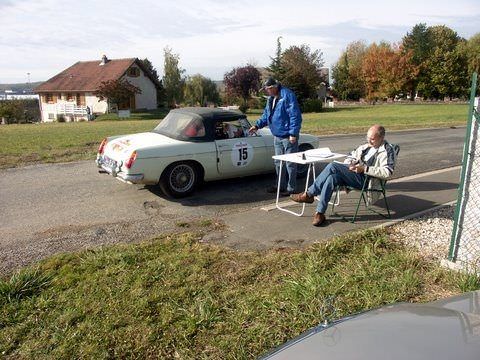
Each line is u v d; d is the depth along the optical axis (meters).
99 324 3.49
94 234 5.55
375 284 4.02
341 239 5.05
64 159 10.96
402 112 38.94
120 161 6.90
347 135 16.27
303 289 3.88
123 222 6.04
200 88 58.12
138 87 53.97
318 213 5.68
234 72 56.09
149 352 3.19
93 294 3.92
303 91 50.28
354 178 5.75
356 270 4.30
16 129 24.12
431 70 63.03
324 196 5.67
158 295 3.89
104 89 48.28
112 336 3.35
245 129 7.93
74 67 61.09
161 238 5.32
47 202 7.06
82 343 3.27
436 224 5.76
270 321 3.50
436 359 1.58
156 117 45.59
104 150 7.53
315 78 51.38
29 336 3.39
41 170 9.63
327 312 3.52
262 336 3.31
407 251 4.82
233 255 4.75
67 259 4.67
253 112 46.84
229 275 4.29
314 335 2.04
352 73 71.00
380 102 65.81
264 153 7.98
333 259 4.61
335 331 2.01
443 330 1.80
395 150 5.87
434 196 7.14
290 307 3.67
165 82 61.16
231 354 3.13
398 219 5.92
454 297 2.36
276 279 4.19
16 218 6.24
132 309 3.68
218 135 7.56
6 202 7.06
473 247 4.30
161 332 3.40
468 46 64.94
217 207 6.77
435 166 10.10
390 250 4.89
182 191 7.29
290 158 6.05
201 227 5.76
